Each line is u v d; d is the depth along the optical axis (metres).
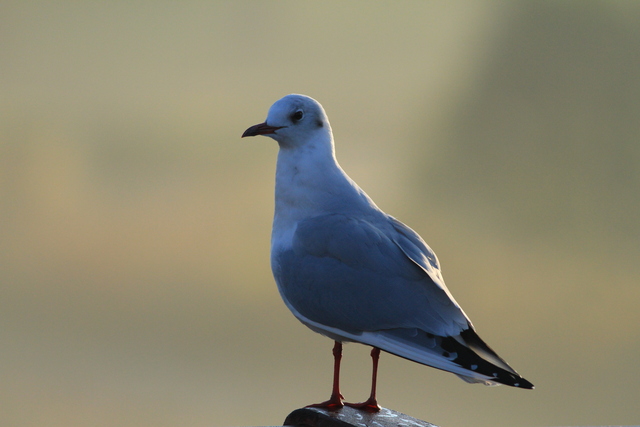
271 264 9.98
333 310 9.37
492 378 8.46
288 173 9.84
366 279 9.28
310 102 9.79
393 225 9.80
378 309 9.23
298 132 9.74
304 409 8.95
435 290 9.24
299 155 9.81
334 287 9.36
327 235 9.45
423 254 9.59
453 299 9.29
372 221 9.67
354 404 9.41
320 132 9.84
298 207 9.79
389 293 9.22
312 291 9.47
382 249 9.35
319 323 9.57
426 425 8.59
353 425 8.36
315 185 9.73
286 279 9.70
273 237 10.05
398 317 9.18
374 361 9.52
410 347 9.07
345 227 9.43
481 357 8.78
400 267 9.30
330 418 8.59
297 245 9.64
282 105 9.73
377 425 8.44
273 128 9.73
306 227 9.62
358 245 9.33
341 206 9.70
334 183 9.77
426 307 9.18
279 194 9.94
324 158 9.80
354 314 9.29
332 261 9.44
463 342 9.13
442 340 9.00
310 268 9.49
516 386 8.30
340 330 9.45
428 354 8.96
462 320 9.20
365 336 9.32
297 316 9.84
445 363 8.82
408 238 9.71
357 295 9.28
